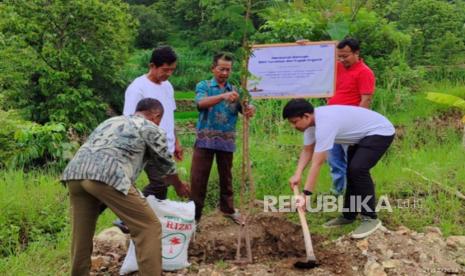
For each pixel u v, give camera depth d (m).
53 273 4.52
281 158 6.99
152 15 32.16
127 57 18.84
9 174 7.24
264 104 9.23
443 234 5.12
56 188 6.47
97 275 4.46
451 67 13.66
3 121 8.96
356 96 5.54
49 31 15.85
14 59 15.05
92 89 16.06
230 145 5.24
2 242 5.13
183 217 4.45
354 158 4.86
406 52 13.97
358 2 11.09
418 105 10.22
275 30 10.23
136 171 3.99
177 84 26.27
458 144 7.84
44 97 15.72
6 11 15.30
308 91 5.36
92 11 15.79
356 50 5.45
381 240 4.80
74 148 9.38
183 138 12.73
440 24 14.20
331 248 4.85
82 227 4.03
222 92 5.14
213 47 4.96
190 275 4.41
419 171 6.50
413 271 4.41
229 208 5.49
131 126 3.95
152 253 3.91
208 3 4.70
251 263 4.68
